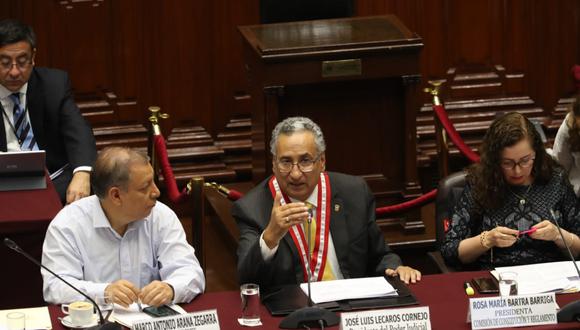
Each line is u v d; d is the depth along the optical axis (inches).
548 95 741.3
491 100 735.7
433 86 590.2
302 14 655.8
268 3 651.5
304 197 424.2
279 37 588.7
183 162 703.1
